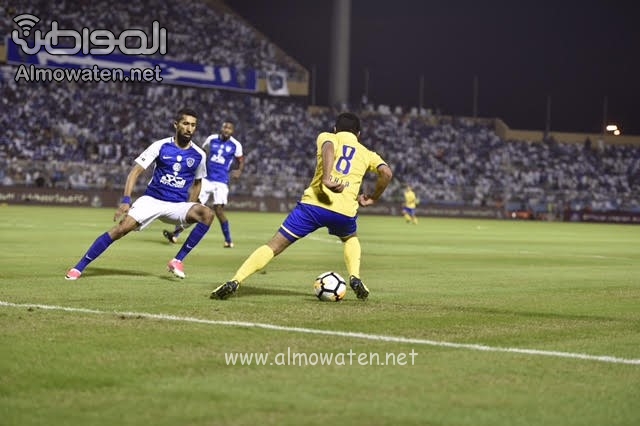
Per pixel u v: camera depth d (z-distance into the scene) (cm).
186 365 1059
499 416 857
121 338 1236
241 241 4184
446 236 5625
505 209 12262
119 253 3114
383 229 6662
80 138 10831
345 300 1814
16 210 7912
